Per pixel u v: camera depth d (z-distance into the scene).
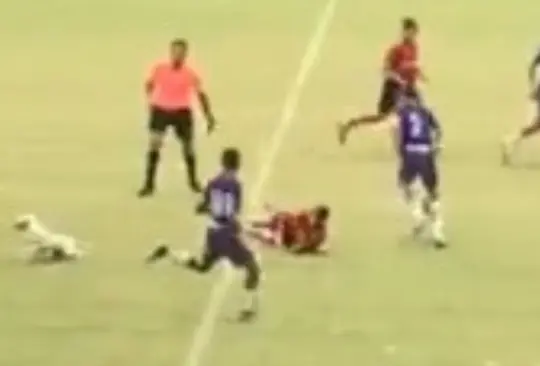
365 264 64.44
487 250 66.31
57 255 65.12
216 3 141.75
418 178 66.75
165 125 74.44
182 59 74.19
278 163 81.81
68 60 113.50
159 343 55.62
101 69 109.94
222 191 56.31
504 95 100.31
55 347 55.25
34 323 57.69
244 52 115.75
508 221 70.94
